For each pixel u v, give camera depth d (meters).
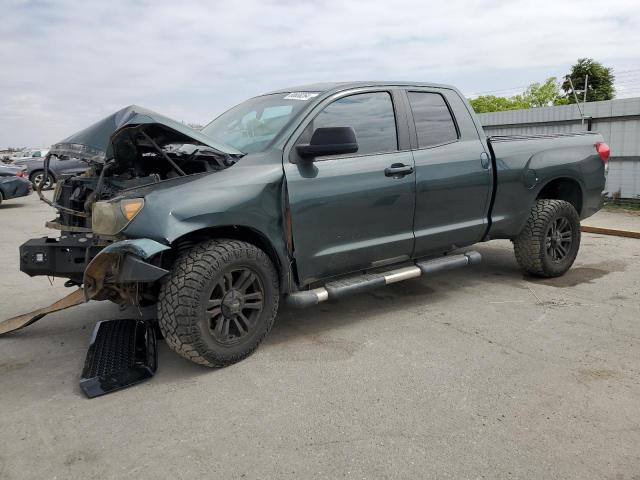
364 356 3.55
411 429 2.64
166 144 3.74
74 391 3.14
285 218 3.53
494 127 13.34
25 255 3.65
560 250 5.30
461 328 4.04
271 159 3.56
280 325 4.19
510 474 2.28
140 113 3.34
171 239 3.03
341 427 2.68
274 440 2.57
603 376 3.19
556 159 5.07
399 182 4.04
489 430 2.62
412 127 4.27
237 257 3.29
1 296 5.26
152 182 3.58
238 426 2.71
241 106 4.63
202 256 3.19
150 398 3.03
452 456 2.42
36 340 4.01
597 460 2.37
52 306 3.89
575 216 5.25
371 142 4.02
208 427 2.71
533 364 3.37
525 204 4.96
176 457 2.46
